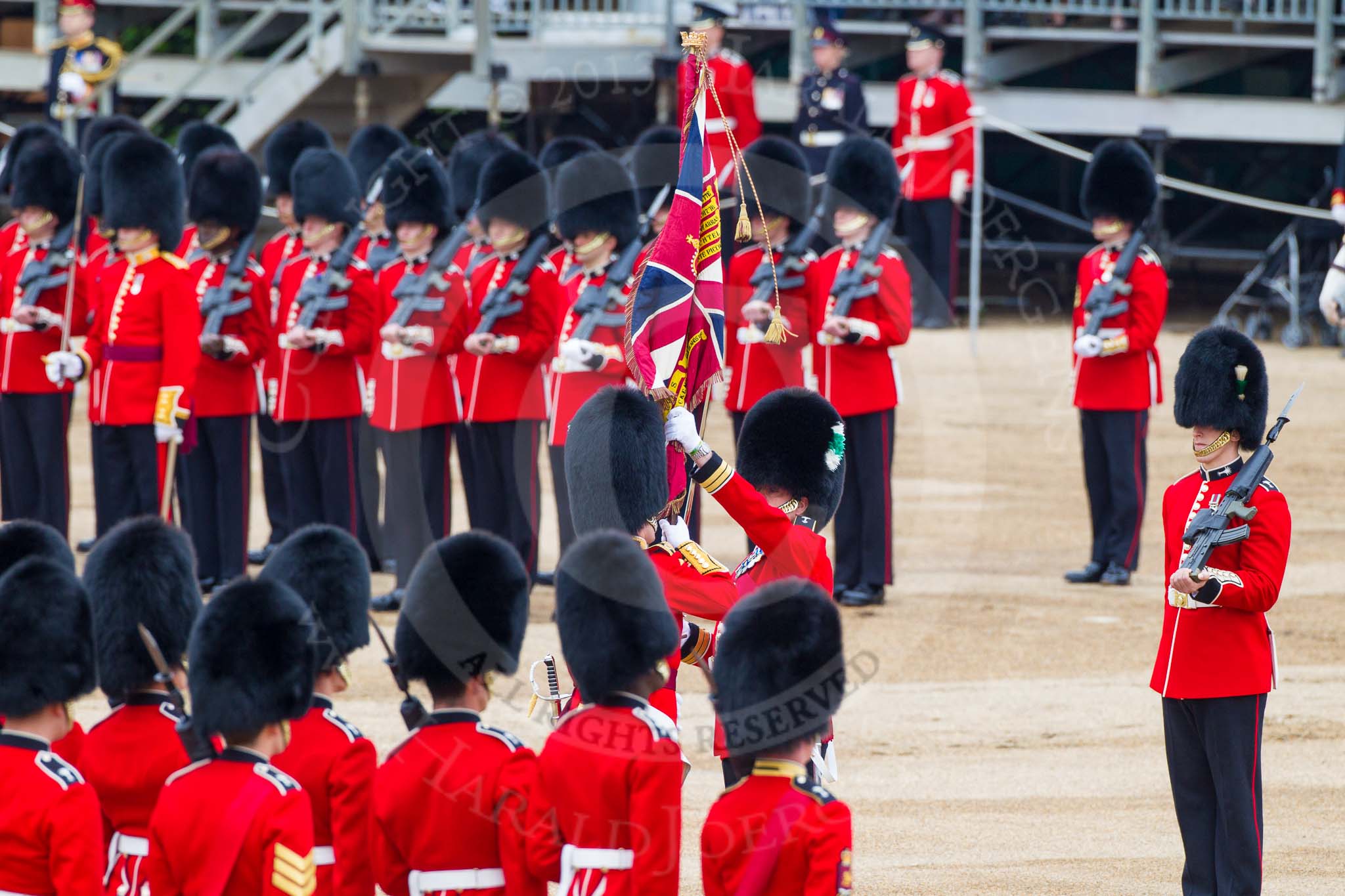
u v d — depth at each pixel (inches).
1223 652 817.5
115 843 722.8
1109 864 913.5
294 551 800.9
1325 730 1142.3
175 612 777.6
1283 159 3356.3
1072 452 2137.1
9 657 679.7
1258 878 818.2
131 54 2824.8
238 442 1545.3
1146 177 1553.9
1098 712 1183.6
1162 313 1544.0
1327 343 2837.1
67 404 1604.3
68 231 1596.9
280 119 2847.0
